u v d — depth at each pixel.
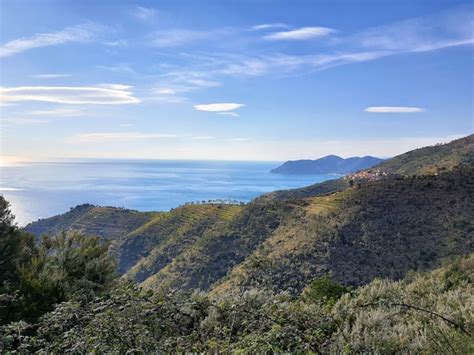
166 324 3.64
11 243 6.90
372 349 3.32
